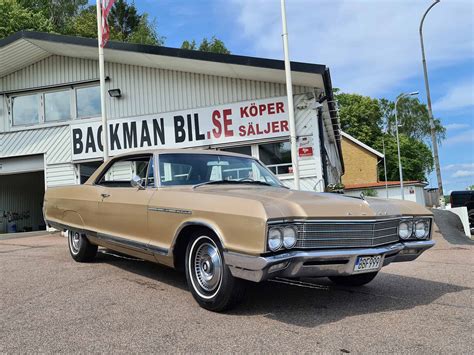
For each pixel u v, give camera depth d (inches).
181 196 176.7
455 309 170.7
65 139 568.7
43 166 579.5
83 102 573.3
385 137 2340.1
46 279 219.5
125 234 207.5
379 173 2294.5
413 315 162.6
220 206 157.6
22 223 877.8
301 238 149.5
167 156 207.3
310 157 481.4
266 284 212.5
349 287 208.4
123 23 1510.8
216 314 160.6
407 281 224.4
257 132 501.4
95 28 1312.7
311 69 421.4
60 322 152.7
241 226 147.6
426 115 2797.7
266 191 178.2
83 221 243.4
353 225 159.9
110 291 193.9
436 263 282.8
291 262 146.5
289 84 405.1
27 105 590.9
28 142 580.1
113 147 550.0
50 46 534.9
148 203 190.9
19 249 349.1
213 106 520.1
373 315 161.9
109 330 144.2
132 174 220.7
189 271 170.9
